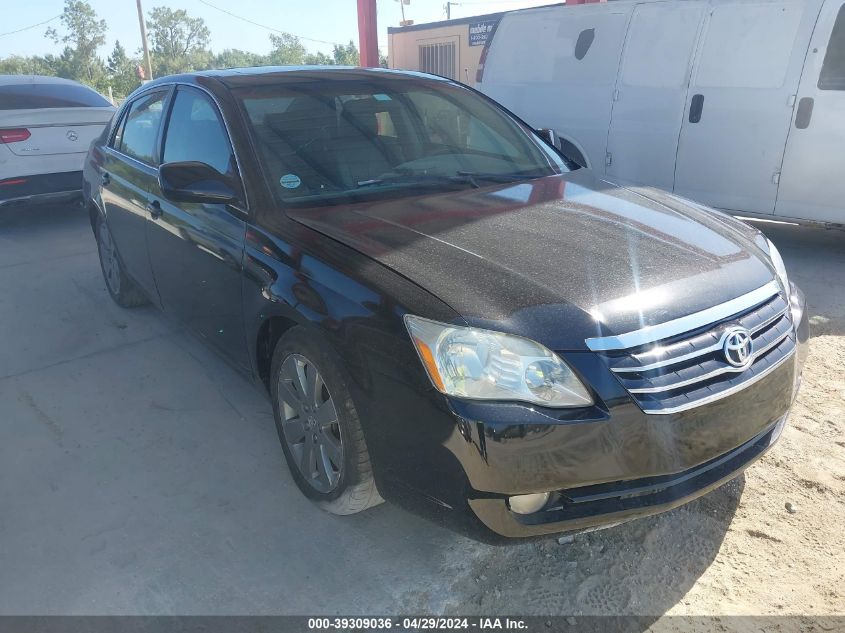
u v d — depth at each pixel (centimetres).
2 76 780
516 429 204
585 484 211
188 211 340
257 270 282
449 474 213
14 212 861
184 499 295
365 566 257
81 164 747
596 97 693
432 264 238
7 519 285
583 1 899
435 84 390
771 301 250
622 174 689
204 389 389
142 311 506
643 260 245
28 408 372
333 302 241
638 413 209
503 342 209
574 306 217
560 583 248
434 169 331
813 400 361
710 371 221
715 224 293
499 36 782
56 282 575
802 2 570
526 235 261
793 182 587
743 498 289
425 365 213
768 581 247
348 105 346
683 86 633
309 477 282
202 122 347
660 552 261
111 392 388
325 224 275
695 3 628
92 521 283
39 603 242
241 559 261
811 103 566
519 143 373
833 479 299
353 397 237
